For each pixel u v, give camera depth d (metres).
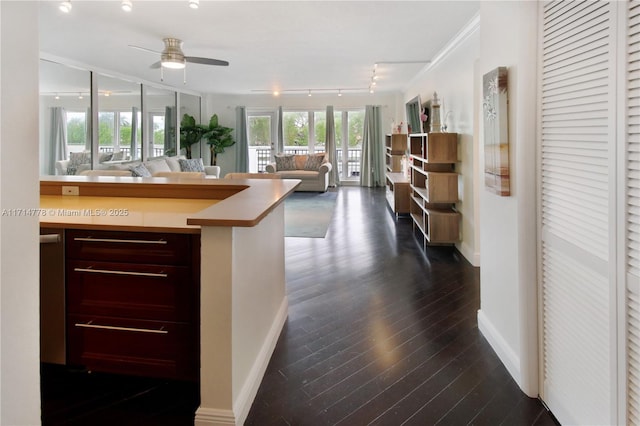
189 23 3.87
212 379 1.51
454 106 4.43
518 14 1.70
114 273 1.67
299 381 1.89
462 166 4.07
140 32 4.19
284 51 4.97
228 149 10.34
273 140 10.29
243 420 1.59
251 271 1.76
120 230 1.61
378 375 1.94
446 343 2.25
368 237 4.91
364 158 10.08
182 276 1.62
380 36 4.23
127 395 1.77
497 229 2.10
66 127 5.65
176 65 4.61
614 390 1.19
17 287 0.65
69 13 3.62
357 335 2.36
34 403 0.69
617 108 1.14
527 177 1.70
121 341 1.70
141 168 6.43
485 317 2.33
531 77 1.66
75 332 1.72
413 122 6.93
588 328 1.35
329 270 3.62
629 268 1.12
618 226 1.15
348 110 10.20
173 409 1.68
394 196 6.00
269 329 2.15
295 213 6.54
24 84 0.65
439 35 4.17
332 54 5.17
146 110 7.58
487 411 1.66
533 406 1.69
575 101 1.39
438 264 3.79
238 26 3.95
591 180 1.31
